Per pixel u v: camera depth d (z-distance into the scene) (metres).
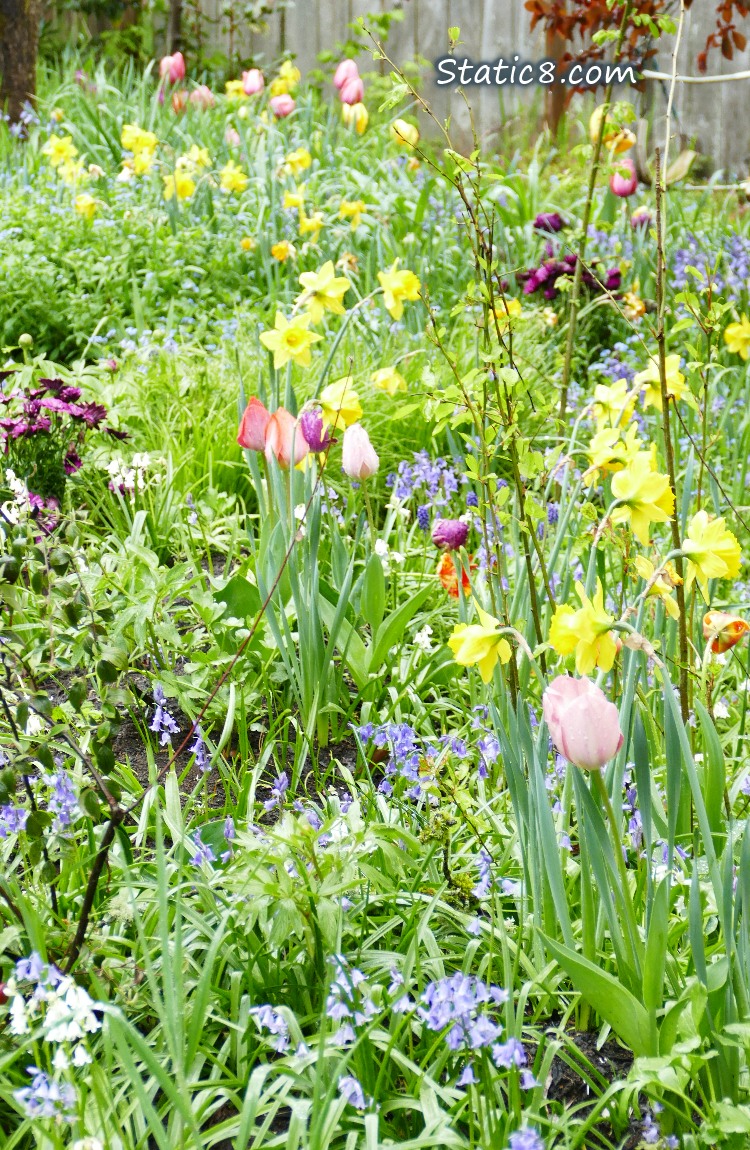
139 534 3.49
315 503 2.80
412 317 5.54
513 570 3.41
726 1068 1.74
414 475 4.11
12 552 2.05
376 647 3.00
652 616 3.02
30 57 8.80
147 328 5.39
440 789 2.25
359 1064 1.78
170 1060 1.81
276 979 1.96
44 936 1.90
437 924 2.16
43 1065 1.80
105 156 7.73
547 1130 1.75
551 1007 2.02
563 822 2.17
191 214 6.68
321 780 2.70
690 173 8.38
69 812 2.08
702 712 2.04
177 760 2.77
